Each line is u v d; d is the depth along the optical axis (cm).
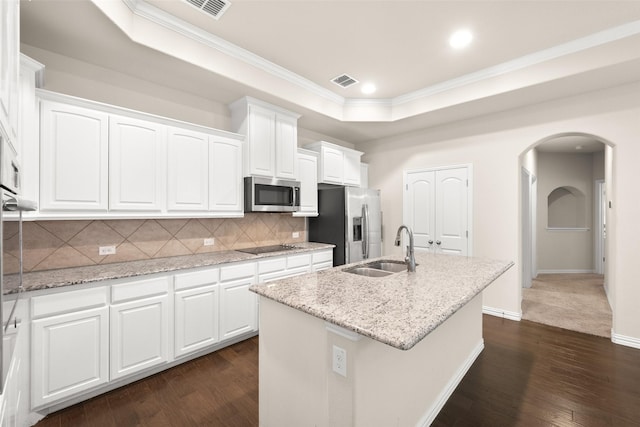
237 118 335
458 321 229
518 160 354
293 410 154
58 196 205
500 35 258
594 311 386
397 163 470
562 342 294
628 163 288
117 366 211
